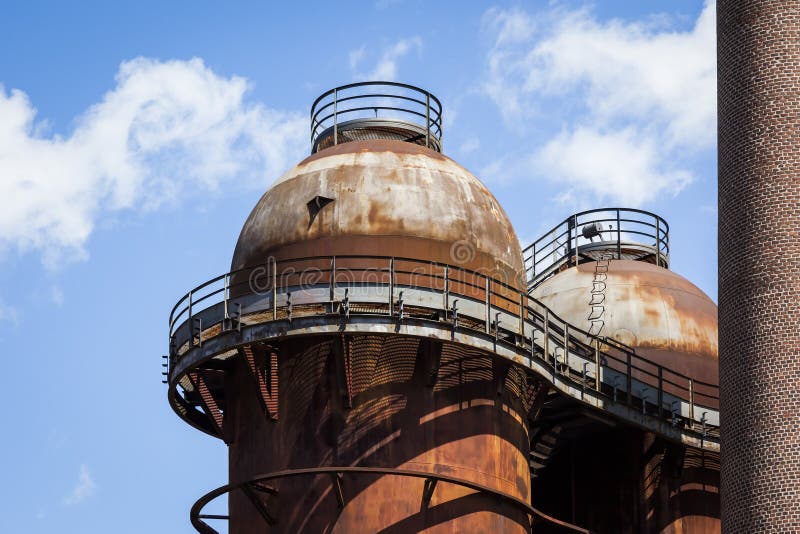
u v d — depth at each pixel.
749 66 45.53
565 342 49.19
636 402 52.03
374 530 43.44
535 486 55.69
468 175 49.00
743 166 45.03
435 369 44.66
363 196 46.62
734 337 44.12
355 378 44.47
